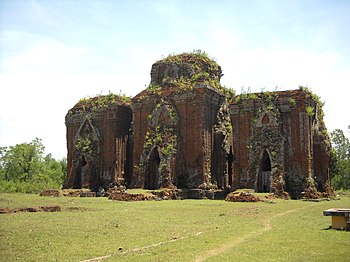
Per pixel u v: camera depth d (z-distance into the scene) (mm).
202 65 39000
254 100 32781
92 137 41406
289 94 32000
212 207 21844
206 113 35062
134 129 38062
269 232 12031
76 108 44156
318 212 18562
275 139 31219
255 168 31438
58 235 11727
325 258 8516
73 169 41219
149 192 30891
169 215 17500
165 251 9383
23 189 43344
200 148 33969
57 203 24969
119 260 8500
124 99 42250
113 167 39875
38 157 58375
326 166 32438
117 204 24297
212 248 9711
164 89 37219
